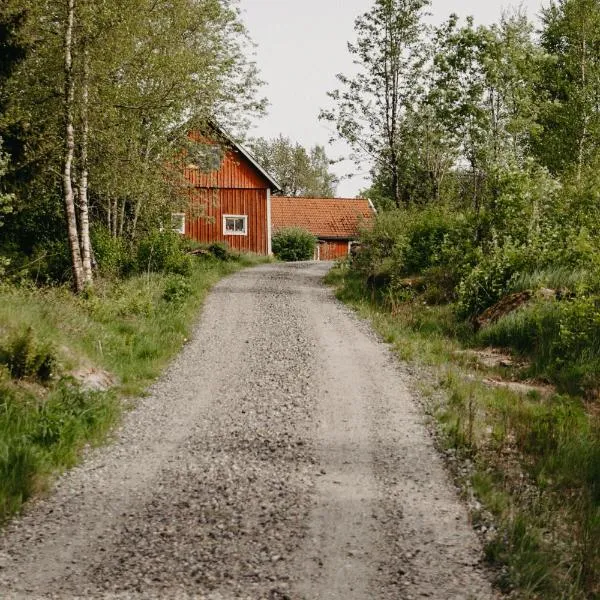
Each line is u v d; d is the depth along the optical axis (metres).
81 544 6.11
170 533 6.32
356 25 29.34
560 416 9.25
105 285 18.67
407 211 25.34
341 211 52.38
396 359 13.34
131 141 20.61
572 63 32.19
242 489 7.34
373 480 7.55
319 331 16.09
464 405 9.93
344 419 9.75
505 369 12.72
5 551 5.98
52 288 16.66
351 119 30.11
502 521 6.37
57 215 23.00
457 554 5.88
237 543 6.11
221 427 9.50
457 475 7.67
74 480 7.61
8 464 7.53
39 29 17.72
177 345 14.55
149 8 19.77
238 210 38.47
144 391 11.20
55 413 8.88
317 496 7.13
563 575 5.50
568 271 16.23
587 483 7.49
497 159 20.55
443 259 20.17
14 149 18.75
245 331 16.19
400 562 5.74
